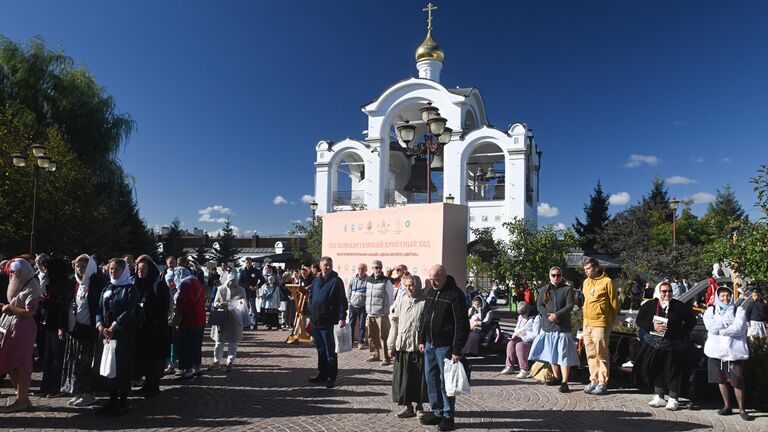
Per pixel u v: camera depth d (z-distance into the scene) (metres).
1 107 26.56
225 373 10.49
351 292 13.53
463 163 38.97
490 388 9.64
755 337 9.16
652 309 8.62
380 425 7.18
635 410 8.20
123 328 7.45
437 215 12.83
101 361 7.32
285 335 16.72
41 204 23.58
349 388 9.31
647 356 8.52
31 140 25.92
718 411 8.04
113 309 7.39
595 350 9.38
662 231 46.31
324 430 6.91
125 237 30.12
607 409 8.26
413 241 13.37
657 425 7.43
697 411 8.19
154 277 8.63
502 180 40.88
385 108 41.09
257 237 62.03
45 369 8.42
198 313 9.87
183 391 8.96
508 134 38.00
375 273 11.93
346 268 15.23
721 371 7.93
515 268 21.42
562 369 9.45
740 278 10.90
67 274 8.48
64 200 24.56
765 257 9.29
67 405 7.89
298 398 8.57
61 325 8.09
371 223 14.59
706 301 10.69
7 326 7.52
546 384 10.05
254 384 9.55
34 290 7.65
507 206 37.78
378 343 12.02
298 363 11.70
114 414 7.40
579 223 65.50
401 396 7.41
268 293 18.30
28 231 23.28
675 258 29.28
